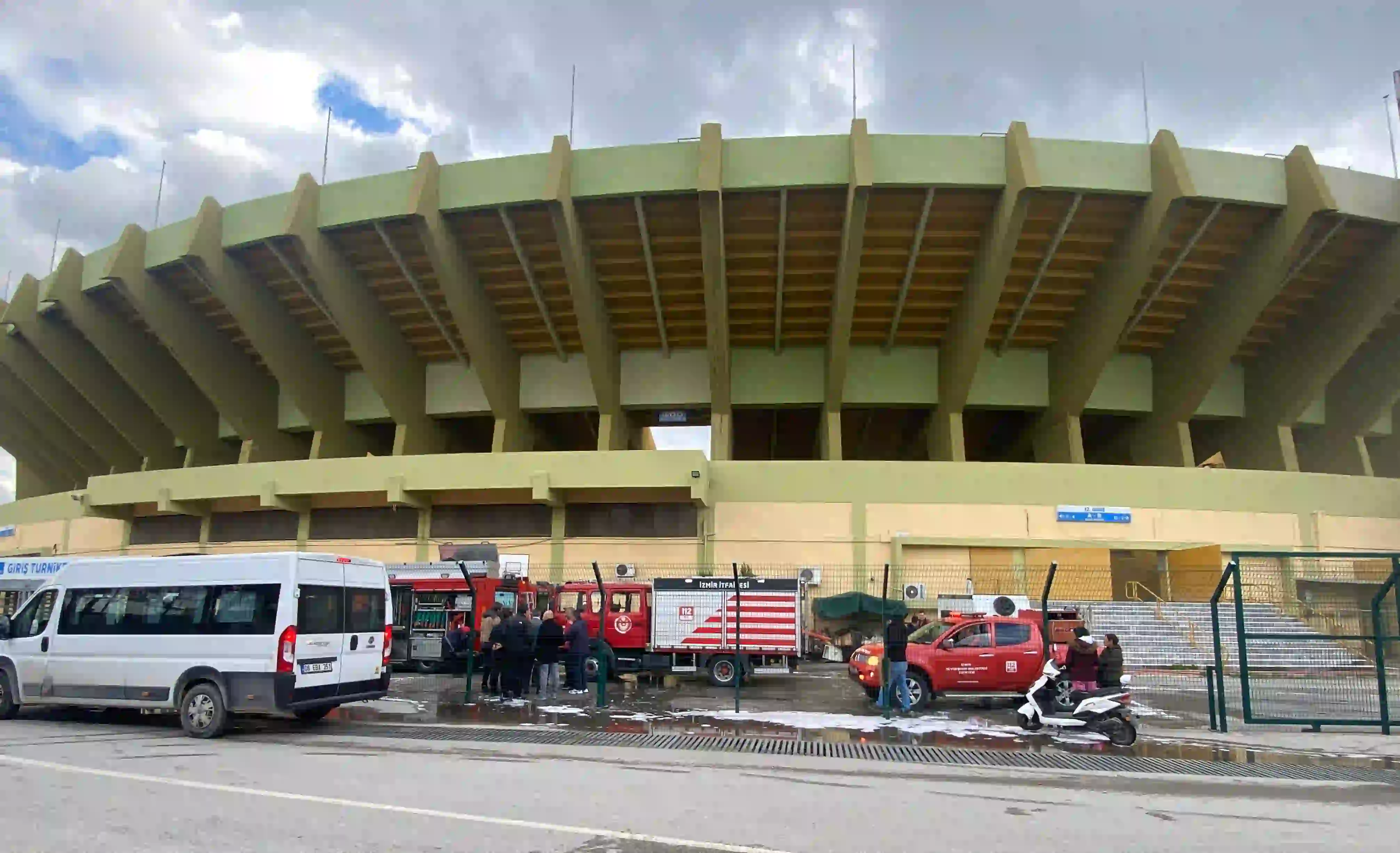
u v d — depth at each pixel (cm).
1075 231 2831
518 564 2886
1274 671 1844
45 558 2855
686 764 955
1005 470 2825
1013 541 2767
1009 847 622
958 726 1266
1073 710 1203
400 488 2872
